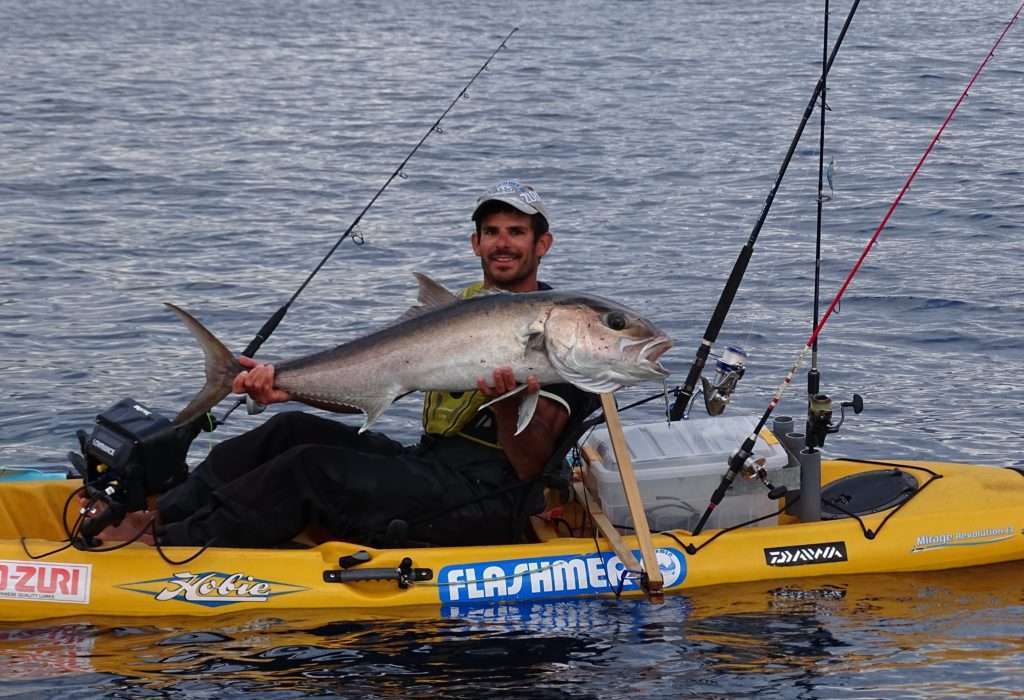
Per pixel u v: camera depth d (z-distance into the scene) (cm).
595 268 2222
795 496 1091
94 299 2052
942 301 1958
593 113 4094
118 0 8756
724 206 2731
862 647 918
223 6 8419
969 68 4756
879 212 2603
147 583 967
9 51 6069
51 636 932
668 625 953
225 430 1479
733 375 1037
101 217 2716
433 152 3497
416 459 1013
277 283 2158
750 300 1992
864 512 1091
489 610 976
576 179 3080
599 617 966
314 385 890
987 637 934
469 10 7981
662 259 2278
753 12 7488
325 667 887
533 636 934
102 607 962
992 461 1362
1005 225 2464
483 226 1001
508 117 4044
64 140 3731
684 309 1948
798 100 4247
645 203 2786
